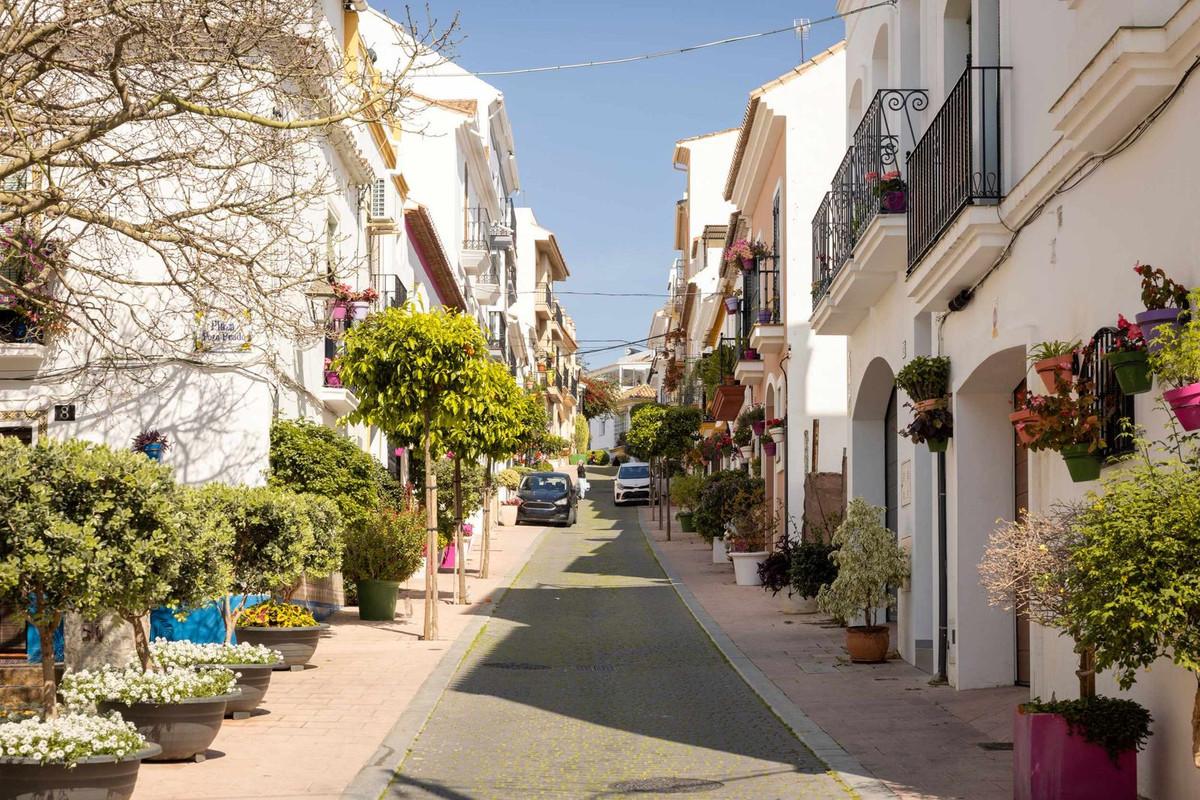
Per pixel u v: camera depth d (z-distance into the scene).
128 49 10.95
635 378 122.50
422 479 24.67
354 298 18.64
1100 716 7.04
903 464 14.74
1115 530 5.88
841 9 17.61
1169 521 5.76
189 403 15.58
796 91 23.16
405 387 16.19
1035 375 9.36
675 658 15.18
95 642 14.14
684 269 54.19
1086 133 7.68
